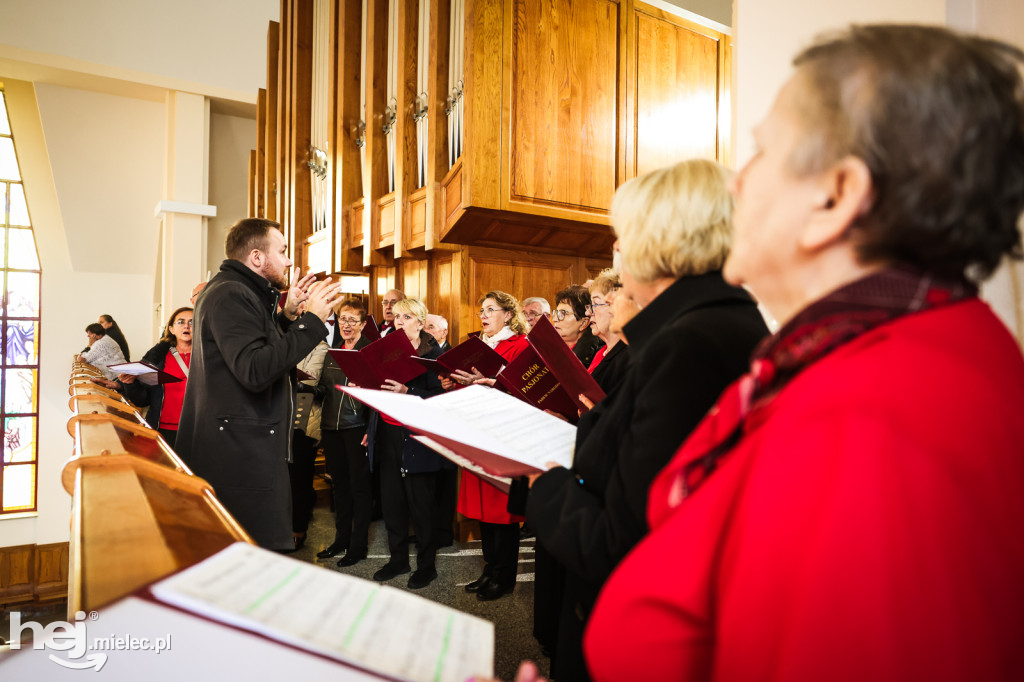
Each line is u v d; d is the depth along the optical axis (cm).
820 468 34
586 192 380
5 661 39
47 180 1012
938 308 40
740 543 37
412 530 386
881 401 34
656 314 88
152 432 158
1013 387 37
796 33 139
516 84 359
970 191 38
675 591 42
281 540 192
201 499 97
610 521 75
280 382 201
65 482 102
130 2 851
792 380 40
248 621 46
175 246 913
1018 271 101
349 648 47
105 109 970
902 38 41
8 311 1001
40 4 798
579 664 92
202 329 195
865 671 30
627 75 395
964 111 38
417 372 289
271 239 212
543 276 422
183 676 41
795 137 44
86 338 1021
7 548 937
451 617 58
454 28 387
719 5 599
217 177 1005
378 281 523
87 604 49
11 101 986
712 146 429
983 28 107
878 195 41
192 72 888
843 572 31
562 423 114
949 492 32
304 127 642
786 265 47
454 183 372
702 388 74
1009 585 32
